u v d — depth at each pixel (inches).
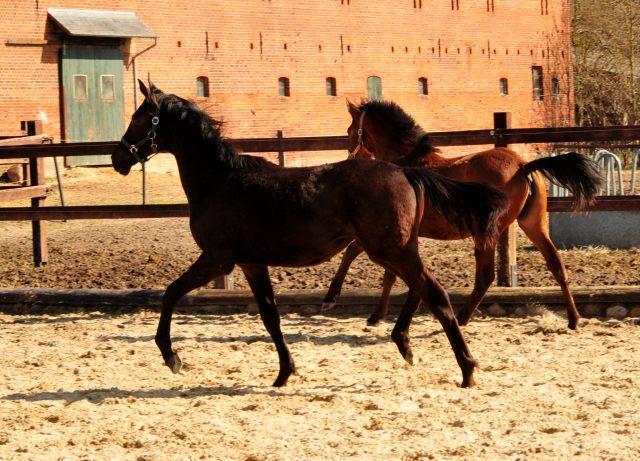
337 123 1424.7
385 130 375.9
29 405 260.1
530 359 301.0
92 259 563.2
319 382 283.7
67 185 1028.5
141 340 355.6
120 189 1013.8
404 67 1502.2
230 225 270.1
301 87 1376.7
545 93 1699.1
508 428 223.1
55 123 1121.4
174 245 631.8
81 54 1139.3
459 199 264.8
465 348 263.0
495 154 332.2
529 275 454.3
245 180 272.4
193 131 284.5
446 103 1562.5
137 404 261.0
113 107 1178.6
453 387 267.3
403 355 292.8
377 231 257.1
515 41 1648.6
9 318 415.5
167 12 1222.9
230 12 1286.9
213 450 213.9
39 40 1096.2
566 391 257.0
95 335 368.2
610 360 292.8
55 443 223.1
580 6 1686.8
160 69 1221.7
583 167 320.5
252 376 294.5
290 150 424.2
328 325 377.1
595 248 550.9
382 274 482.9
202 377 295.1
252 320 394.0
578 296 370.3
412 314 292.4
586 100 1600.6
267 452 211.2
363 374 290.8
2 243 652.1
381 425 230.2
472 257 533.0
